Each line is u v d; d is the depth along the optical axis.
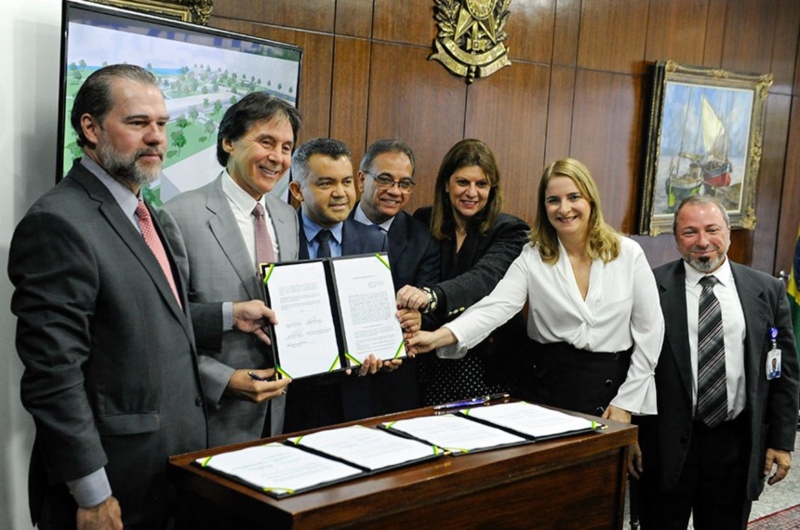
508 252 3.33
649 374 3.20
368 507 1.99
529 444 2.41
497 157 5.25
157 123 2.30
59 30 2.74
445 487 2.14
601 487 2.61
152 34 3.15
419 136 4.89
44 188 2.70
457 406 2.79
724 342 3.29
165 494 2.33
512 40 5.22
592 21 5.61
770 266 7.09
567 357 3.20
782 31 6.80
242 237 2.67
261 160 2.63
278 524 1.89
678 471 3.28
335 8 4.48
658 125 5.96
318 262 2.69
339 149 3.03
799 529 4.52
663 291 3.38
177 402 2.35
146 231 2.41
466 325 3.11
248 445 2.35
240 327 2.53
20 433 2.65
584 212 3.14
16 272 2.18
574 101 5.59
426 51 4.86
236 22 4.12
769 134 6.88
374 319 2.77
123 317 2.24
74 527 2.25
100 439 2.20
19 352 2.16
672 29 6.06
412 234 3.33
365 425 2.55
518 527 2.38
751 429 3.25
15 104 2.57
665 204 6.14
